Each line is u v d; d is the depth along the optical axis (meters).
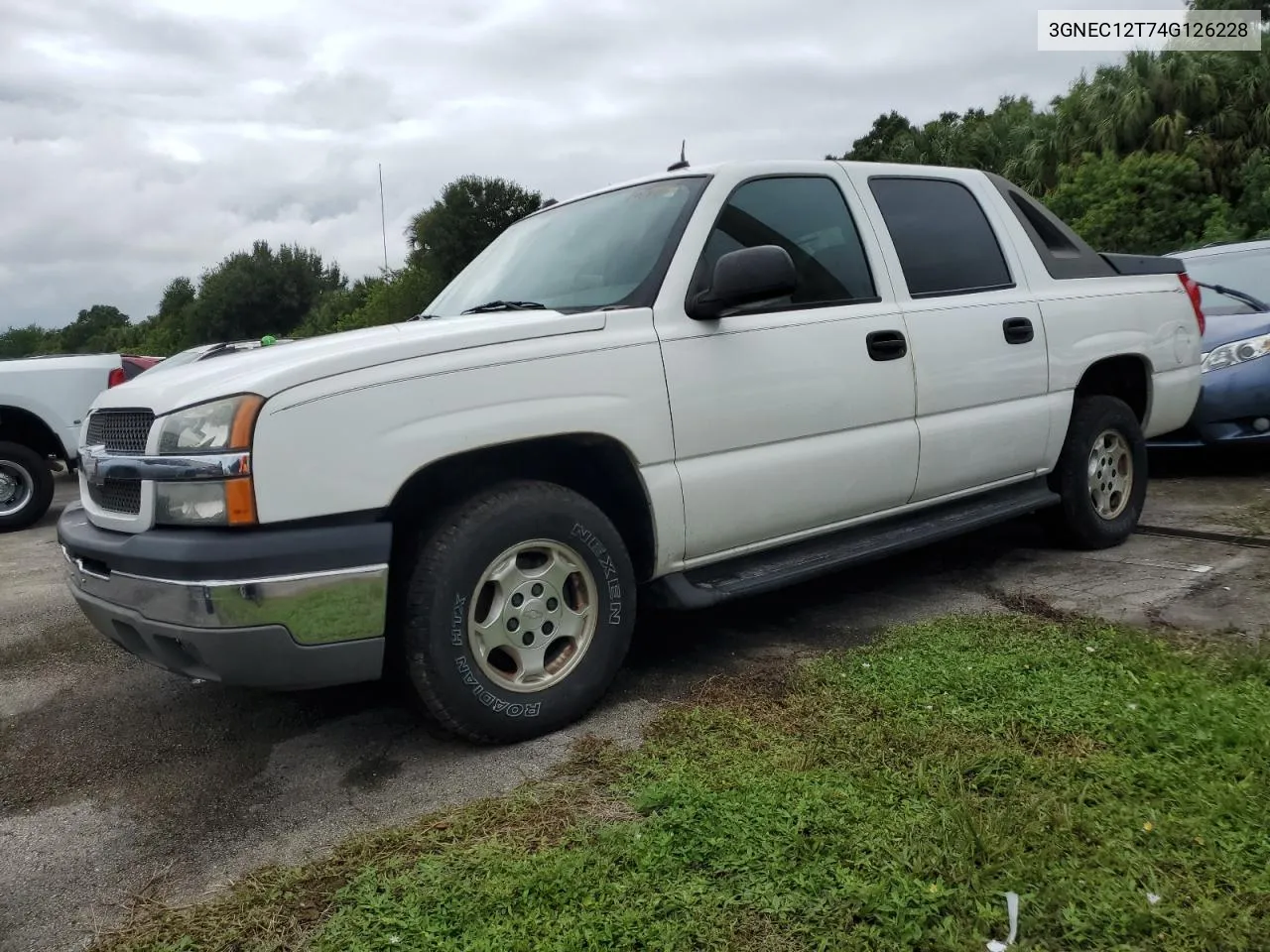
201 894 2.32
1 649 4.48
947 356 4.02
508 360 2.93
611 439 3.11
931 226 4.21
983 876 2.08
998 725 2.80
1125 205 21.38
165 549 2.63
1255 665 3.08
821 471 3.62
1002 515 4.30
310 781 2.88
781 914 2.02
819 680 3.23
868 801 2.41
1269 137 23.70
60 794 2.93
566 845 2.34
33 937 2.20
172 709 3.55
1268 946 1.86
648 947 1.95
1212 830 2.21
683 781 2.55
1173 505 5.80
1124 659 3.23
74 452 8.30
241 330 68.12
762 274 3.15
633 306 3.26
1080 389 4.84
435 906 2.12
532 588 3.01
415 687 2.87
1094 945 1.89
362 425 2.69
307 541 2.61
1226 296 7.17
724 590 3.39
